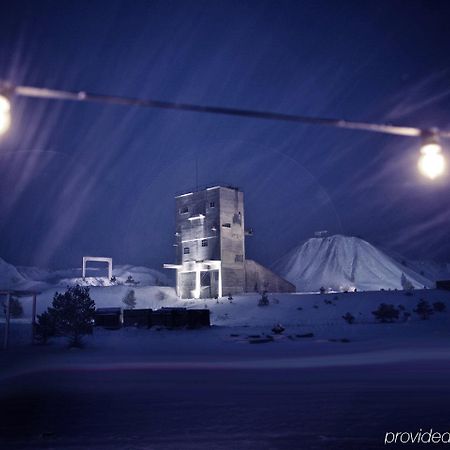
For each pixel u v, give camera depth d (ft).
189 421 37.88
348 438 31.68
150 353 106.83
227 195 311.06
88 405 45.34
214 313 249.75
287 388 55.16
